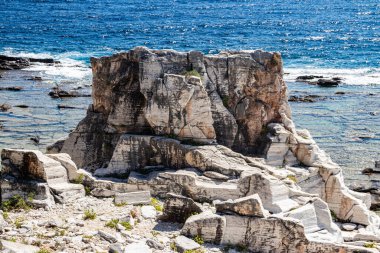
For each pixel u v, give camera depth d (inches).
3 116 1876.2
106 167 921.5
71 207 795.4
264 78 925.8
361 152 1510.8
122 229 725.3
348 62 3006.9
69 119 1845.5
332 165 884.6
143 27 4808.1
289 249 709.3
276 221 709.9
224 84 920.3
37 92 2268.7
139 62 901.2
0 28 4623.5
